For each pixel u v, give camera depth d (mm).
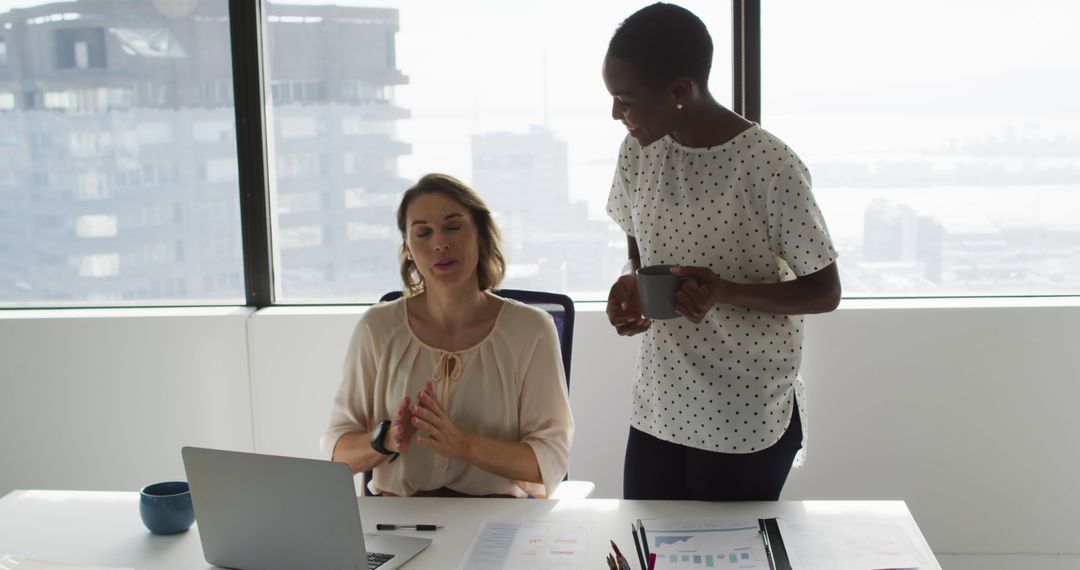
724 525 1595
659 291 1527
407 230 1965
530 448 1858
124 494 1855
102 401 3133
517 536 1577
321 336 3074
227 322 3082
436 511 1698
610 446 3084
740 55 3006
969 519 3059
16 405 3137
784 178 1578
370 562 1469
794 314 1617
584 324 3035
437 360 1921
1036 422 2998
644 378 1825
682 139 1672
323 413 3104
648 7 1562
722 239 1665
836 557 1458
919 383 3010
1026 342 2969
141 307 3246
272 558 1461
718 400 1698
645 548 1505
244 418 3123
